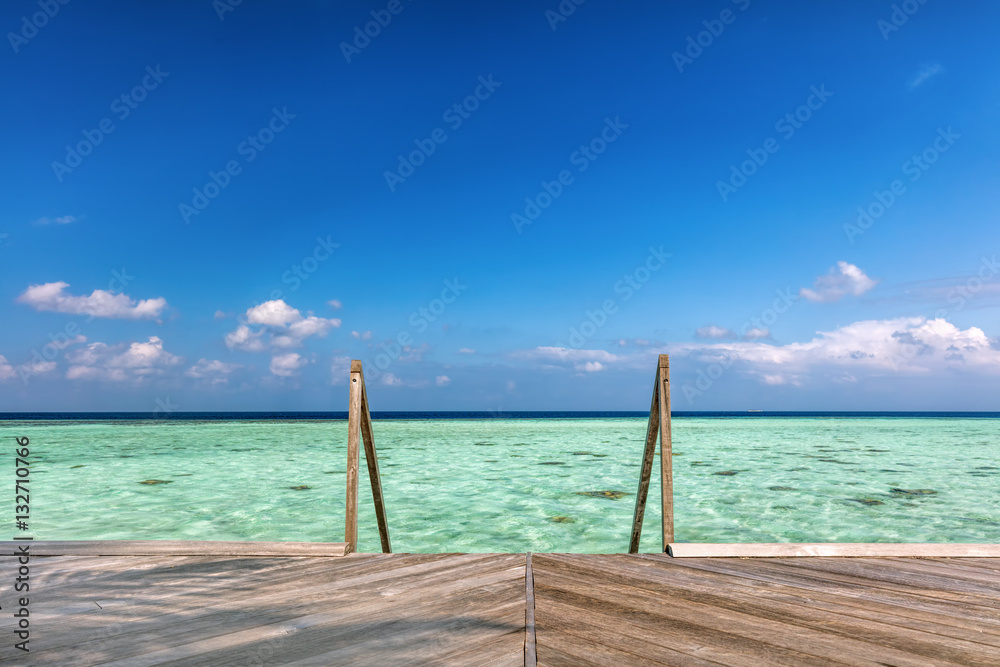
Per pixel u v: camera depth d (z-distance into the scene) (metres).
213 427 32.88
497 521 7.39
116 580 3.10
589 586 2.97
